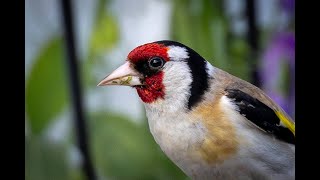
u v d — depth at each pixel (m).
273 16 0.96
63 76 0.96
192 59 0.92
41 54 0.96
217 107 0.92
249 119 0.92
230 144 0.91
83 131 0.94
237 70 0.96
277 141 0.92
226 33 0.96
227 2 0.96
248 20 0.95
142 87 0.92
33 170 0.96
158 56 0.92
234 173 0.92
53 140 0.96
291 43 0.95
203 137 0.91
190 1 0.96
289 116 0.93
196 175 0.92
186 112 0.92
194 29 0.96
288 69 0.95
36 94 0.96
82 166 0.94
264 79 0.95
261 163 0.92
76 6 0.96
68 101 0.96
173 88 0.92
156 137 0.92
